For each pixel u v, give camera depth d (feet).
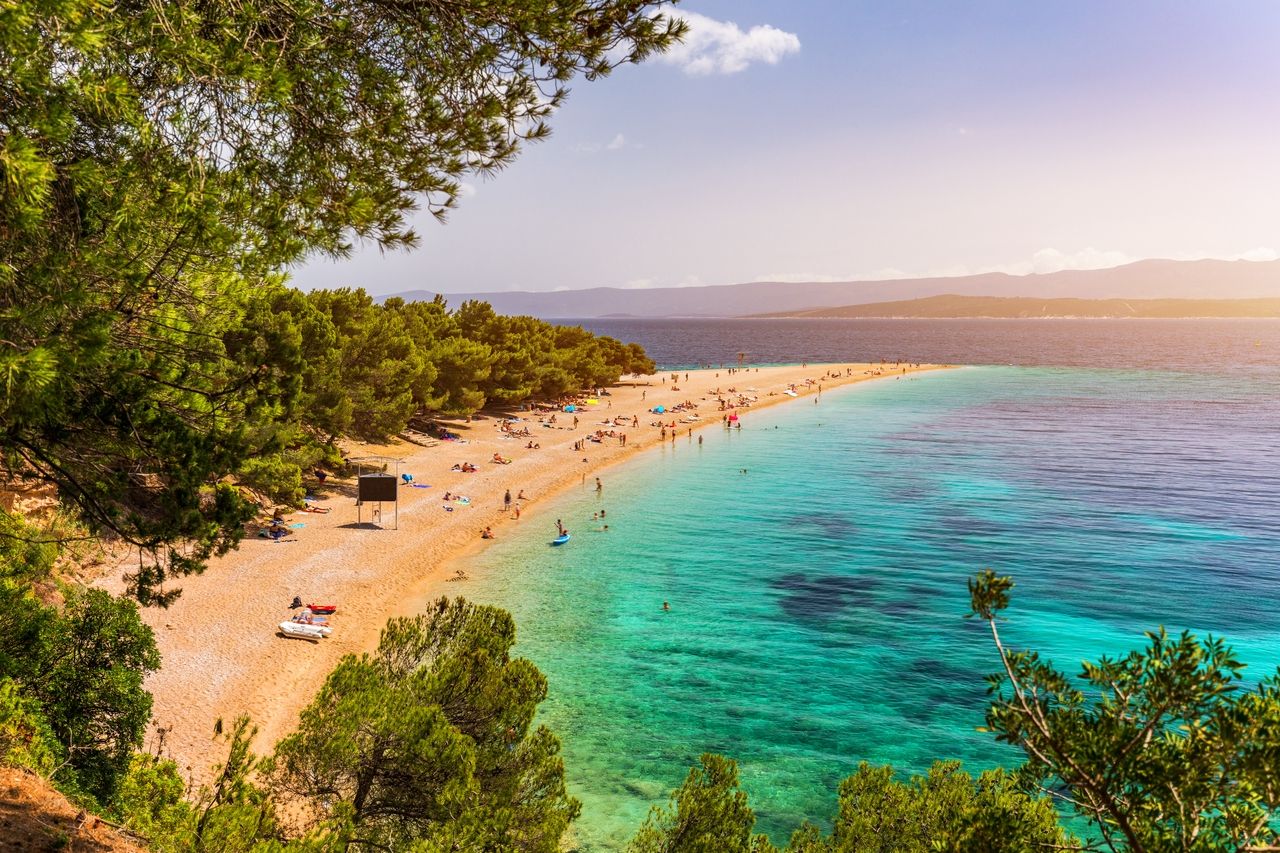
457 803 38.75
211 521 30.01
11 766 36.58
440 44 28.76
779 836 72.74
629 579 142.82
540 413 315.58
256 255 26.63
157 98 23.34
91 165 20.44
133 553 106.93
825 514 193.36
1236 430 332.60
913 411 388.78
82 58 20.34
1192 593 139.95
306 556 134.92
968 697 100.83
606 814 74.59
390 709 41.60
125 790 35.81
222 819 31.48
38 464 28.14
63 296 21.06
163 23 20.84
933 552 163.32
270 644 98.63
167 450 27.43
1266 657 112.98
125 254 23.53
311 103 27.30
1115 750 16.88
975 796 43.83
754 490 218.38
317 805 40.11
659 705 96.89
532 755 46.16
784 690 101.71
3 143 17.31
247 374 29.55
